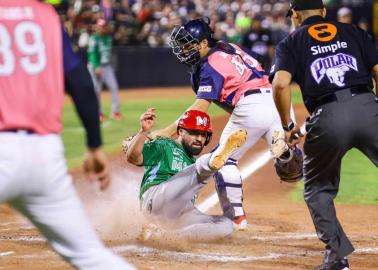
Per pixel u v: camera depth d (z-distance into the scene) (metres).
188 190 11.52
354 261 10.75
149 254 10.94
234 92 12.65
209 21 13.06
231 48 12.86
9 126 6.58
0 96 6.62
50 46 6.81
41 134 6.69
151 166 12.10
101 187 7.15
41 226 6.81
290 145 10.11
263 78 12.83
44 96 6.73
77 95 6.79
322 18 10.05
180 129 12.27
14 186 6.59
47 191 6.68
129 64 49.66
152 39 51.72
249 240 12.11
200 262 10.52
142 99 43.16
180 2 57.31
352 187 17.62
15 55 6.71
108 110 36.97
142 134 11.45
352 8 59.66
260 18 50.91
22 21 6.80
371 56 9.74
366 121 9.45
